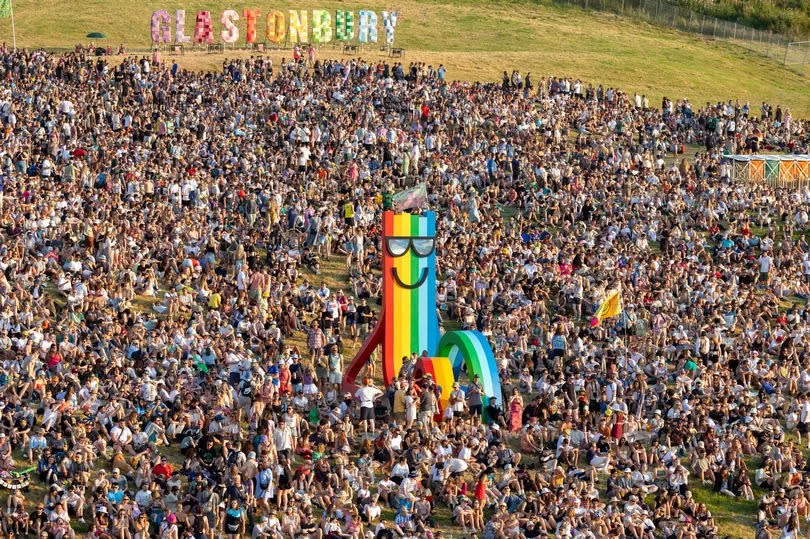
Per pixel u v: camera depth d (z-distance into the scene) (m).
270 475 124.81
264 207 193.62
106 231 172.50
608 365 158.50
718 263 197.62
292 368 148.38
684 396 155.38
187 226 180.50
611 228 199.62
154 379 140.12
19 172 198.88
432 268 151.12
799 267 199.75
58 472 124.81
